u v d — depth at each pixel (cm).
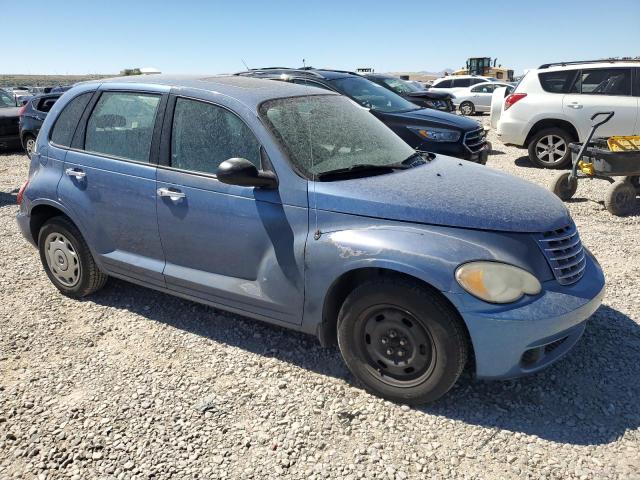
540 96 1000
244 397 325
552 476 262
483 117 2438
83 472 270
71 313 438
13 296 471
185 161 367
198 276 370
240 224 341
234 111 352
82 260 437
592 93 960
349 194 313
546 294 289
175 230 372
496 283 279
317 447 284
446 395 324
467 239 289
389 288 295
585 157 714
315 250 314
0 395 330
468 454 277
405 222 300
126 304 451
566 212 333
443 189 321
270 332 401
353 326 315
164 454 280
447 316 285
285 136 341
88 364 364
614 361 353
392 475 264
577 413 305
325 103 400
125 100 404
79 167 416
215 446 285
